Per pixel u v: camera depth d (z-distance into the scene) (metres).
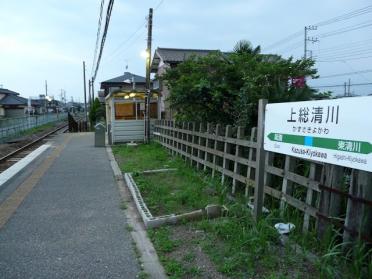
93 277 3.67
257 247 3.98
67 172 9.45
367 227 3.45
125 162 10.91
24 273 3.77
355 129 3.08
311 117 3.62
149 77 15.91
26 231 4.99
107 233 4.89
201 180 7.38
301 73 7.62
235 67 8.48
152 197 6.46
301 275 3.50
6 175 8.50
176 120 11.10
